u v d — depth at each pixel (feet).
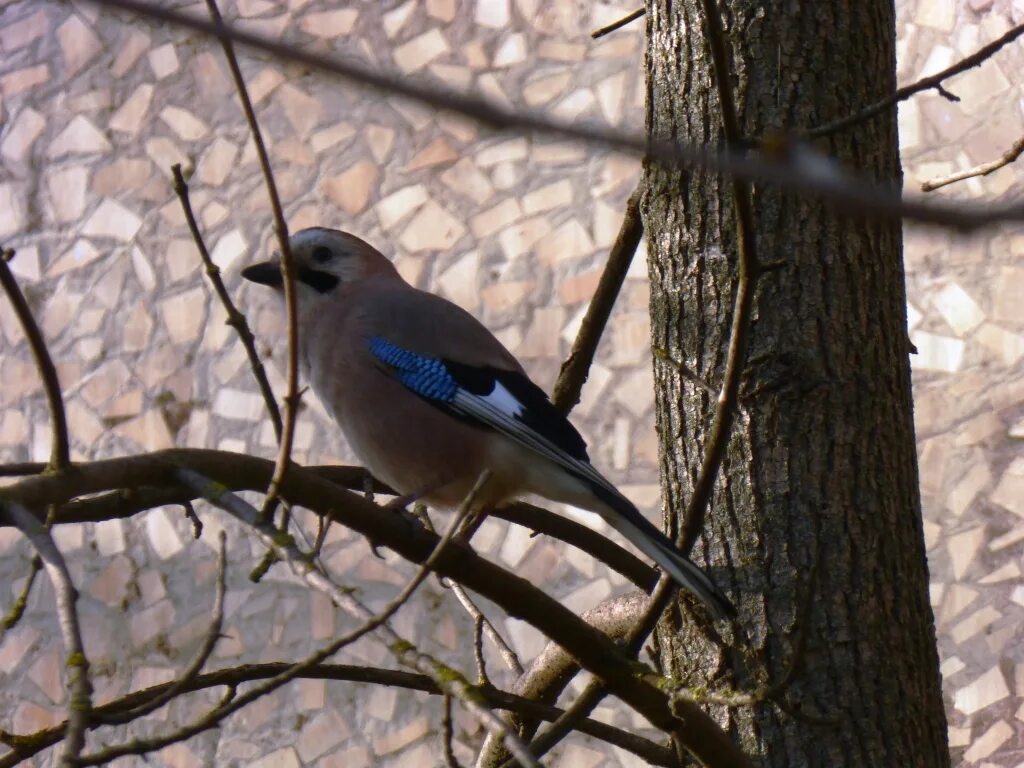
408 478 26.23
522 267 58.59
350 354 26.40
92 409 66.33
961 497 49.90
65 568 14.75
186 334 65.21
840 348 22.08
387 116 62.59
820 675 21.20
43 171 69.82
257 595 60.44
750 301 17.35
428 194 61.00
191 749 60.13
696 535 18.90
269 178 15.74
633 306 56.13
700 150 7.77
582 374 27.17
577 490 24.27
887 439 22.29
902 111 52.31
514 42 59.47
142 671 61.93
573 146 6.88
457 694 14.32
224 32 6.75
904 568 22.03
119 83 68.90
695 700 17.57
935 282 51.67
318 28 62.80
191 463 17.44
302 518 59.62
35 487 15.81
